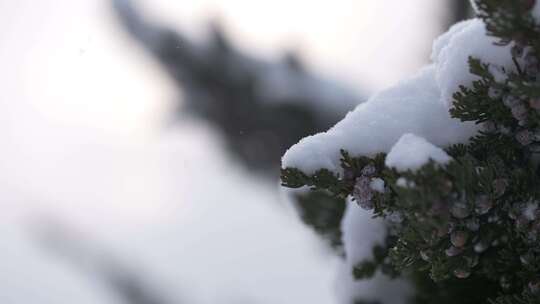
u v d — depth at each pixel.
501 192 0.85
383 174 0.87
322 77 2.55
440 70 0.89
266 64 2.58
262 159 2.70
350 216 1.04
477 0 0.84
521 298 0.91
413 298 1.04
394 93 0.92
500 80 0.86
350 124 0.90
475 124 0.89
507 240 0.89
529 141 0.87
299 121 2.51
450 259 0.87
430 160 0.82
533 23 0.84
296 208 1.10
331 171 0.88
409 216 0.85
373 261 1.02
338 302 1.08
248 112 2.57
